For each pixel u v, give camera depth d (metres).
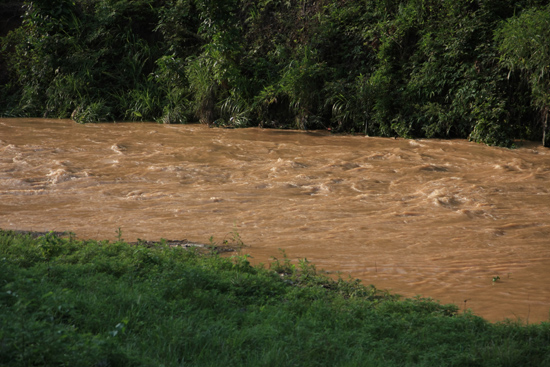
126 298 5.69
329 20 23.03
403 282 7.75
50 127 20.94
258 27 24.50
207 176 14.23
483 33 19.64
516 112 19.22
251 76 23.09
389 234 10.12
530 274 8.12
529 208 11.84
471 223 10.82
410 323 5.82
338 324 5.74
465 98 19.17
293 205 11.94
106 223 10.50
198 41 24.67
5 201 11.90
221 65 21.88
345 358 4.90
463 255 9.00
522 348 5.28
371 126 20.81
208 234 9.95
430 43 20.03
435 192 12.95
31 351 4.01
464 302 6.99
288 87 21.12
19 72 24.39
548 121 18.56
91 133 19.73
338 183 13.74
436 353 5.16
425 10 21.19
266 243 9.52
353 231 10.27
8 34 24.97
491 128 18.70
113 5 25.25
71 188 13.02
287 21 23.78
